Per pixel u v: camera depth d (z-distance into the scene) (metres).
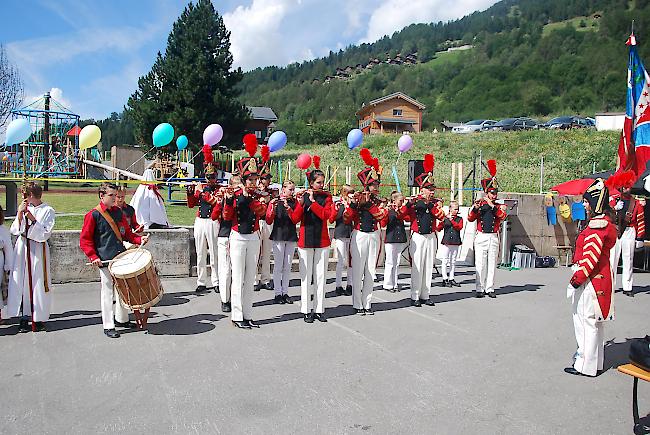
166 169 25.08
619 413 4.92
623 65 89.81
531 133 42.09
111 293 6.80
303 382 5.45
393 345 6.72
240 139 34.72
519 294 10.08
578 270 5.80
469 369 5.94
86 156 26.73
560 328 7.68
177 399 5.00
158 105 31.70
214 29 34.47
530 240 14.26
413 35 194.75
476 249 9.73
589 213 6.01
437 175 27.78
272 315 8.09
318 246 7.68
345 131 64.81
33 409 4.75
